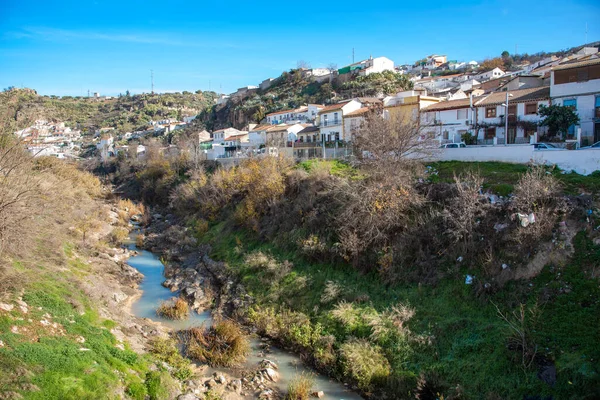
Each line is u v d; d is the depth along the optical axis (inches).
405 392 766.5
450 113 1870.1
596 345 700.7
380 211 1167.0
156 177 2864.2
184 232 1867.6
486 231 1002.7
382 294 1024.2
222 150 3164.4
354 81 4067.4
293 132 2945.4
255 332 1056.8
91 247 1569.9
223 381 827.4
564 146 1390.3
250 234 1540.4
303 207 1419.8
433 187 1228.5
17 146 984.9
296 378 851.4
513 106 1673.2
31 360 703.1
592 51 3095.5
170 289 1348.4
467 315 879.7
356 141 1566.2
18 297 876.6
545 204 968.3
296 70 5265.8
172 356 898.7
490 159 1370.6
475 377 741.9
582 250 866.8
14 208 909.2
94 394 681.0
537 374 699.4
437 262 1022.4
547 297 823.1
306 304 1094.4
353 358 851.4
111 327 952.9
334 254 1181.7
